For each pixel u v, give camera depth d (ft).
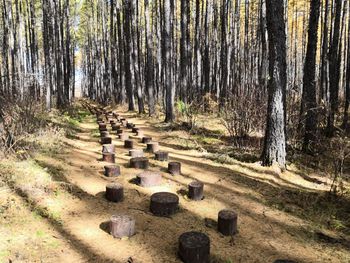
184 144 32.99
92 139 34.99
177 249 13.99
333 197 20.95
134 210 17.21
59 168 21.74
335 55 44.37
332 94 45.03
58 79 68.28
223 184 21.65
